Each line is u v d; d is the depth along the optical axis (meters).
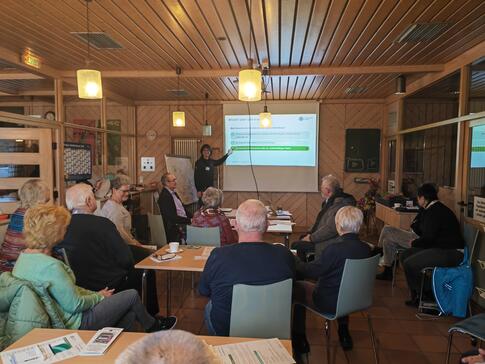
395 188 6.25
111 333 1.42
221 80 5.27
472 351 1.92
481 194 3.76
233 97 6.77
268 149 7.04
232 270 1.76
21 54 4.06
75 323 1.85
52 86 5.26
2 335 1.63
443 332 2.95
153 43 3.70
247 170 7.10
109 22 3.15
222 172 7.15
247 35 3.47
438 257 3.29
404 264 3.45
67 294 1.80
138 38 3.55
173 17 3.05
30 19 3.08
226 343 1.38
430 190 3.67
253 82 2.75
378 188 6.76
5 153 4.61
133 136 7.24
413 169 5.76
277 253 1.83
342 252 2.27
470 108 4.05
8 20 3.11
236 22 3.15
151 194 7.11
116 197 3.40
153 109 7.28
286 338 1.79
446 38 3.54
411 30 3.31
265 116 4.96
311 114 6.91
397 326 3.06
